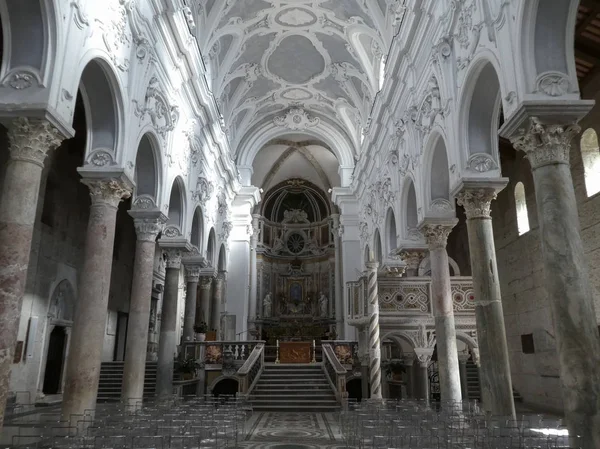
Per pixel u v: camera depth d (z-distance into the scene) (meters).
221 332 24.69
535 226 15.48
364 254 24.41
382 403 11.98
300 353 19.88
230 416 8.48
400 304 14.38
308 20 20.27
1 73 7.28
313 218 37.81
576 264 6.68
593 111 12.23
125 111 10.16
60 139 7.63
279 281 36.75
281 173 35.50
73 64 7.94
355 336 25.12
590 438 6.09
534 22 7.22
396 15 14.70
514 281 16.98
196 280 18.97
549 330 14.63
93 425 7.83
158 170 12.88
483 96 9.68
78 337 9.17
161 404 11.60
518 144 7.46
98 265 9.52
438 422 7.84
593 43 11.55
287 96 25.94
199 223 18.27
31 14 7.28
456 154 10.05
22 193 7.04
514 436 6.59
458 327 14.16
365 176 23.34
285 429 11.01
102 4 9.04
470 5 9.36
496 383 9.06
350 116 26.08
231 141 25.73
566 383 6.39
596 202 12.02
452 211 12.54
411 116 13.56
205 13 17.47
